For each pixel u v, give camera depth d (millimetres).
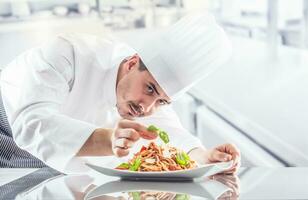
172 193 1032
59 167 1411
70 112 1745
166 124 1771
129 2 3676
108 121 1785
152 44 1494
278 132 1841
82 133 1367
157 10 3697
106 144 1350
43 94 1486
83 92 1712
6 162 1930
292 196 986
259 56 3152
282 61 2885
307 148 1646
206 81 2986
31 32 3465
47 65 1553
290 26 2896
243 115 2156
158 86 1482
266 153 1887
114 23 3680
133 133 1193
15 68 1631
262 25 3357
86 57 1685
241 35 3688
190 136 1703
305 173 1184
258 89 2516
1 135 1918
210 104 2631
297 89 2352
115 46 1777
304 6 2758
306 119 1917
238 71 2969
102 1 3648
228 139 2254
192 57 1474
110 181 1167
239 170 1251
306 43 2844
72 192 1061
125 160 1539
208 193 1028
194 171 1126
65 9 3627
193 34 1484
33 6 3527
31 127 1399
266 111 2121
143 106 1535
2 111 1908
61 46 1664
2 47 3334
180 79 1482
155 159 1229
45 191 1068
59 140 1374
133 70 1562
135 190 1066
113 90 1675
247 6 3529
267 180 1124
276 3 2902
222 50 1511
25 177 1200
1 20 3480
